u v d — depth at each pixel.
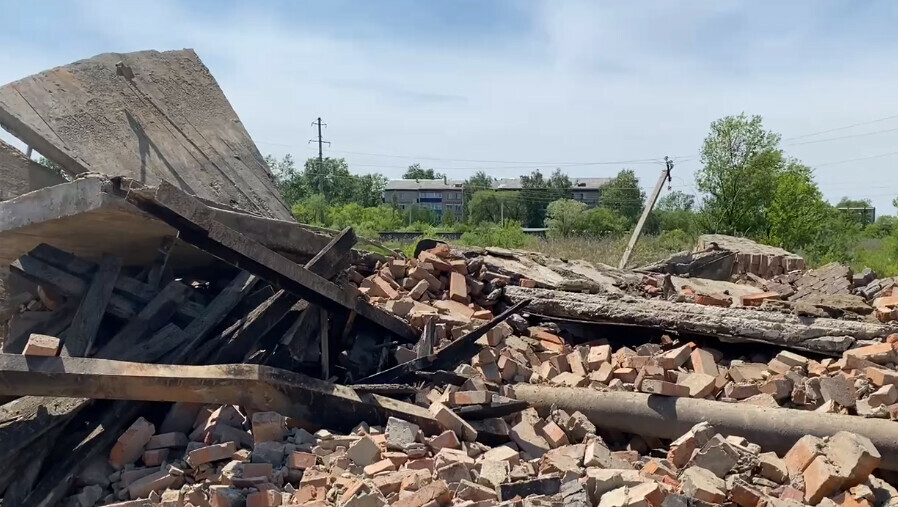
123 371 4.98
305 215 42.78
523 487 4.36
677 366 6.95
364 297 7.05
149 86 9.83
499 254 9.95
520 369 6.80
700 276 13.05
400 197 81.25
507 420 5.87
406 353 6.82
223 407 5.54
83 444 5.19
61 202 5.61
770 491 4.66
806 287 10.76
